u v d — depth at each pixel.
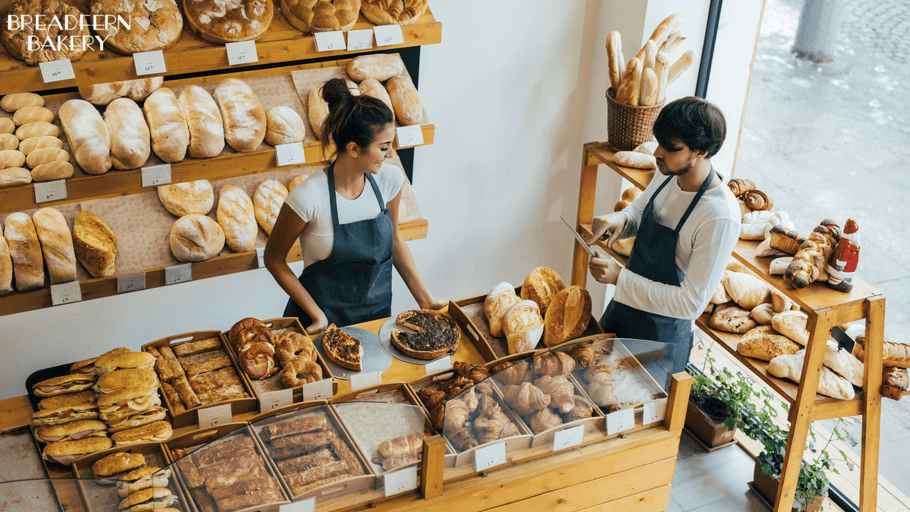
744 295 2.93
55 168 2.50
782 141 3.54
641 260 2.50
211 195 2.90
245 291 3.68
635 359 2.05
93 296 2.64
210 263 2.80
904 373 2.55
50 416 1.86
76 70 2.47
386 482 1.85
